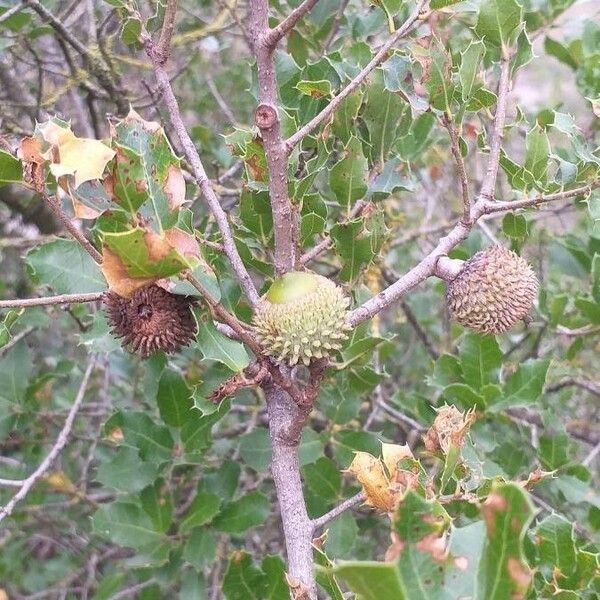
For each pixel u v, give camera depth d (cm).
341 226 25
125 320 21
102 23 38
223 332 22
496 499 14
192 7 49
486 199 23
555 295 37
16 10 31
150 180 20
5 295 50
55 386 49
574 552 22
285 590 26
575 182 25
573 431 44
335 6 34
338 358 29
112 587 38
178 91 50
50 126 19
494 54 33
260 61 19
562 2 37
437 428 22
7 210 52
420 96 23
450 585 15
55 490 41
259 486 40
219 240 26
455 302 23
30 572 51
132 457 31
